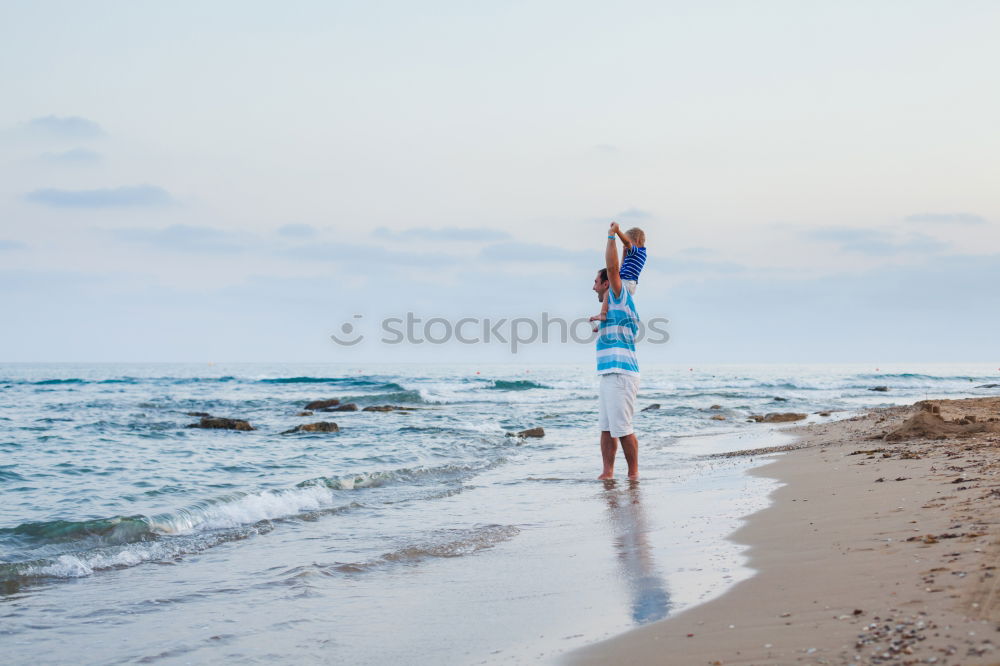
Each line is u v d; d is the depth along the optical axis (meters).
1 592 5.09
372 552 5.97
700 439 14.75
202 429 18.28
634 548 5.44
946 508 4.98
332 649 3.75
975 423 10.44
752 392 38.44
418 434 16.58
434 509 7.84
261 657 3.69
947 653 2.53
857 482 6.98
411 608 4.37
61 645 4.00
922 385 45.97
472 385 41.66
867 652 2.68
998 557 3.56
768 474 8.65
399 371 82.69
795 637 3.01
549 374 66.19
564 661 3.21
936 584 3.33
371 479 9.71
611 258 9.29
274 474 10.80
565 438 15.84
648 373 73.44
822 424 16.89
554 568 5.05
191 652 3.81
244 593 4.92
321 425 17.44
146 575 5.52
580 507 7.48
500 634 3.76
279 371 83.94
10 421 20.53
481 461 11.91
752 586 3.96
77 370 86.94
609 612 3.92
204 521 7.39
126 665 3.66
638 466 10.57
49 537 6.70
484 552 5.75
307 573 5.26
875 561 3.96
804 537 4.97
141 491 9.27
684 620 3.55
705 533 5.68
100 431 17.67
